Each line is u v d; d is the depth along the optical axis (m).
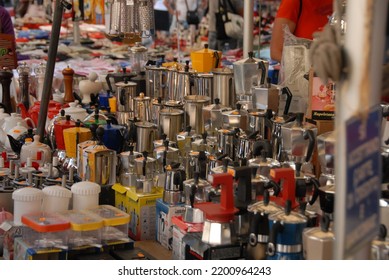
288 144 2.97
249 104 3.66
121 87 4.20
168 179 3.19
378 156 1.88
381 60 1.85
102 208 3.10
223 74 3.93
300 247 2.47
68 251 2.88
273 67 4.96
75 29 7.59
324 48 1.86
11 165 3.66
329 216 2.60
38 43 7.69
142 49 5.01
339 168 1.77
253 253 2.61
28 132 4.06
